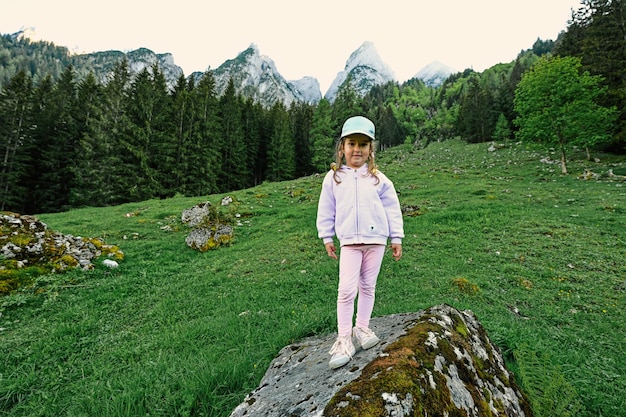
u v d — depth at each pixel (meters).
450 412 1.59
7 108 29.75
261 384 2.55
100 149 29.91
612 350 4.48
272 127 53.56
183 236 12.98
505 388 2.32
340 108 55.84
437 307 3.03
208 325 5.19
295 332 4.19
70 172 30.83
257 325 5.11
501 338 3.92
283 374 2.54
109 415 2.81
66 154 31.30
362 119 2.34
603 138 22.91
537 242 9.60
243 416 1.98
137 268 9.16
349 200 2.25
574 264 8.05
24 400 3.53
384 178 2.39
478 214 12.91
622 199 14.06
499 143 45.69
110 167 29.45
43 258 8.33
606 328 5.19
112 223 15.08
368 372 1.70
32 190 30.41
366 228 2.19
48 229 9.59
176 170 32.78
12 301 6.41
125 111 33.56
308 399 1.75
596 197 14.91
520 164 28.89
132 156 31.16
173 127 34.81
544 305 6.16
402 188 21.50
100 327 5.69
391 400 1.44
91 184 29.45
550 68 23.42
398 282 7.31
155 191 30.45
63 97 38.22
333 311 5.27
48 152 30.70
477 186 20.05
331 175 2.43
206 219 12.96
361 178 2.32
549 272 7.64
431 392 1.60
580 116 21.91
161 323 5.75
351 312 2.22
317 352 2.75
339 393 1.56
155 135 33.28
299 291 7.02
